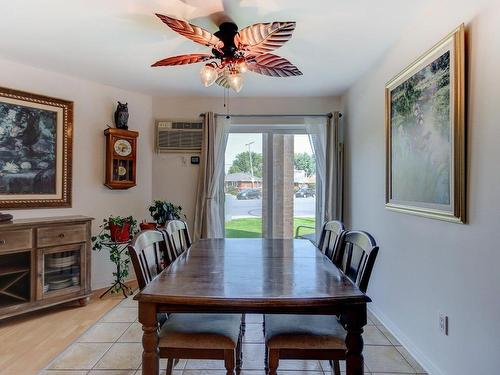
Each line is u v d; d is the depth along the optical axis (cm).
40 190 310
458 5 171
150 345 136
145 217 389
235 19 213
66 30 231
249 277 158
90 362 206
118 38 243
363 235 167
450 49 173
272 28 179
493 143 147
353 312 133
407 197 224
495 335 146
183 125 394
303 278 156
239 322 172
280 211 406
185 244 257
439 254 190
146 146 391
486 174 151
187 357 151
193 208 394
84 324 263
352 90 349
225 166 405
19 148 296
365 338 241
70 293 294
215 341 150
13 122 292
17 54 274
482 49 154
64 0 193
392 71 253
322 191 384
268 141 405
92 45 255
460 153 167
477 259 157
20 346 227
